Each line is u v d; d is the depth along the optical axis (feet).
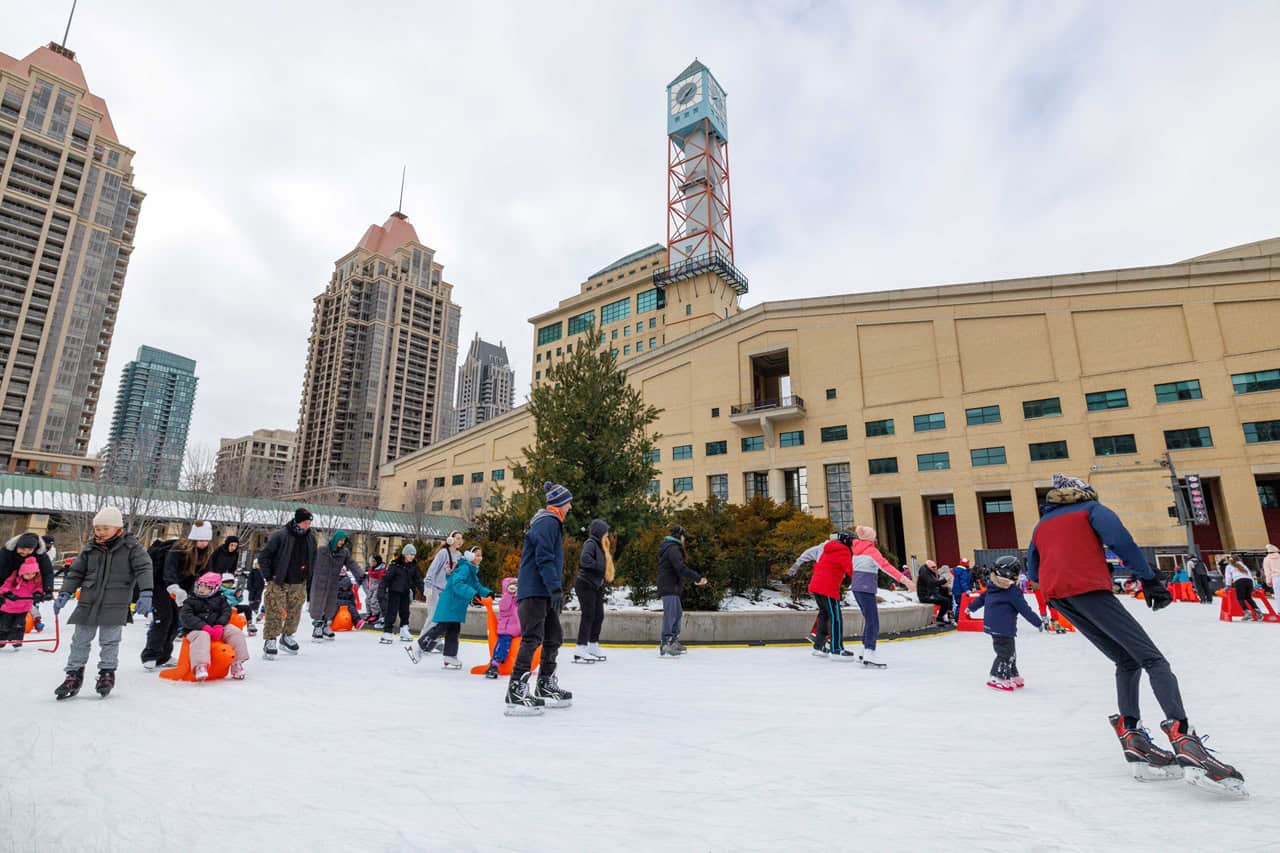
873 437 150.20
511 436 213.66
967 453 138.51
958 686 21.25
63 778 10.80
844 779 10.88
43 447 287.89
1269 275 117.29
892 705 17.83
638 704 17.94
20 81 304.09
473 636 37.11
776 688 20.71
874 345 154.92
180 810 9.30
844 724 15.38
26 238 298.76
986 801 9.64
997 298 142.61
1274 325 115.44
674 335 234.79
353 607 45.11
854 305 158.71
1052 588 12.21
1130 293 129.49
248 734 14.05
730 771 11.36
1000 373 139.03
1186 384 120.67
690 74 247.29
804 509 156.56
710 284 228.63
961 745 13.32
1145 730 11.10
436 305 507.71
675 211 243.60
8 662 24.32
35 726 14.51
